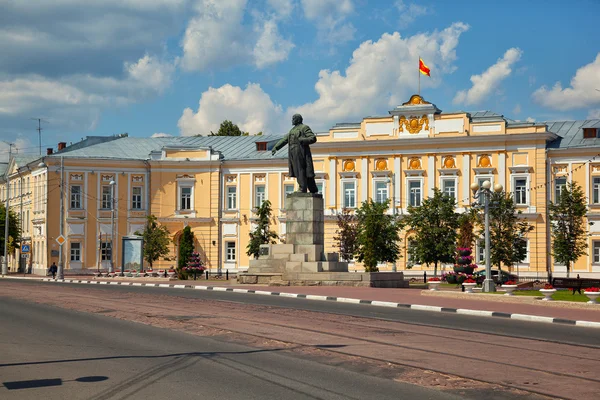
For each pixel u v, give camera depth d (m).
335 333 19.52
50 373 13.42
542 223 63.00
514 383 12.71
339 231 66.06
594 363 14.99
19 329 20.34
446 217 56.41
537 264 62.84
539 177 63.25
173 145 74.81
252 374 13.37
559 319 23.81
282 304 29.09
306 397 11.45
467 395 11.73
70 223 71.81
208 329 20.19
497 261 55.00
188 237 63.09
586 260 62.16
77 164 72.19
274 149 42.41
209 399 11.25
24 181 82.12
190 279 58.75
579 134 65.44
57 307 27.58
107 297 33.03
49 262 71.62
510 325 22.75
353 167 68.56
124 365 14.26
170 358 15.11
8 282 52.56
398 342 17.86
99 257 72.25
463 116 65.19
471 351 16.50
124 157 74.38
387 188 67.44
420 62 66.50
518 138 63.66
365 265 56.38
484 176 64.75
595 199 62.47
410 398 11.45
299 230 41.38
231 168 72.94
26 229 80.75
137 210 73.00
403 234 66.62
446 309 27.69
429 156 66.19
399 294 34.50
